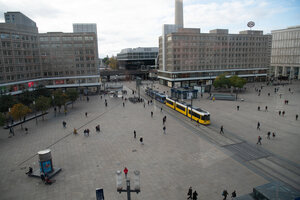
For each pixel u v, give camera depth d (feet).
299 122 155.22
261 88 312.91
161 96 247.09
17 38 247.91
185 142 121.60
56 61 299.38
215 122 159.63
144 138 129.29
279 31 452.76
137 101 254.68
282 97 253.44
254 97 257.75
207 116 153.17
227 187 78.13
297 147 111.75
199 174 87.25
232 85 283.79
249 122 157.58
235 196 68.39
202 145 116.78
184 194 75.10
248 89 319.47
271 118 167.02
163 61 377.91
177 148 113.29
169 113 194.70
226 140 123.54
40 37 291.17
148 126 153.89
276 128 142.92
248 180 82.17
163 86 385.50
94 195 75.77
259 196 61.41
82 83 311.27
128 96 296.51
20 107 158.71
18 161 103.24
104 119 176.14
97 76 313.94
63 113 201.46
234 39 366.43
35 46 281.33
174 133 137.49
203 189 77.30
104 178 86.17
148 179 84.43
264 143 117.91
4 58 230.27
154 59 597.52
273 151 107.45
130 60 579.07
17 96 221.87
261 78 405.39
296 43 418.92
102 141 126.11
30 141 129.39
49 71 299.38
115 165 96.48
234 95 271.08
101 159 102.68
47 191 78.54
